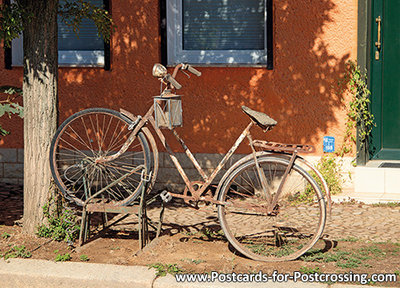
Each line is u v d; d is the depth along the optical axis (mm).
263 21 7531
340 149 7109
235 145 4789
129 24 7559
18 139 7906
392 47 7219
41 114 5238
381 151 7336
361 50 6957
